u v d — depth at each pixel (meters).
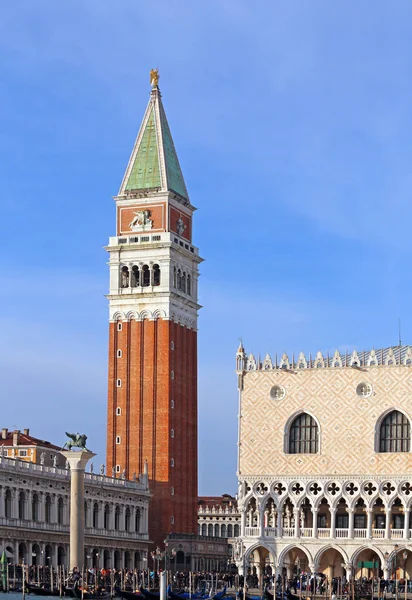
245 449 189.62
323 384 186.50
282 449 187.25
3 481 198.88
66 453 163.12
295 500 184.88
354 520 181.88
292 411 187.62
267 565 196.50
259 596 154.25
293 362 189.88
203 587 173.50
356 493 181.38
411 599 161.50
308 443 186.88
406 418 180.62
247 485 188.50
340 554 184.62
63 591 152.00
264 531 185.88
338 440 184.00
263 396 190.00
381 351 195.75
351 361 185.50
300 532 184.12
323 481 183.75
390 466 179.88
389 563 177.25
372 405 182.62
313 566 181.88
